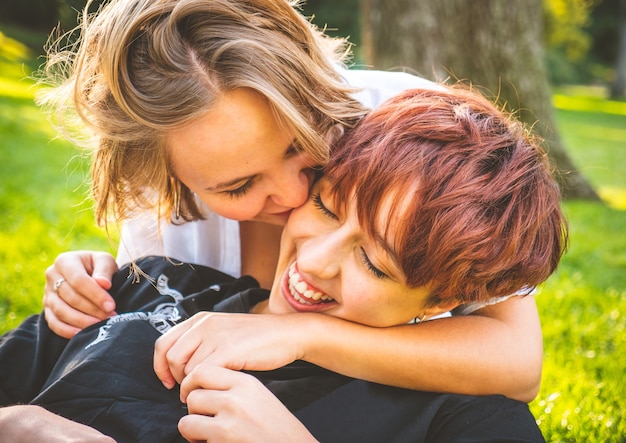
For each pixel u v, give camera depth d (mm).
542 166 1738
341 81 1965
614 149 14203
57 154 8078
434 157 1584
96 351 1753
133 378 1704
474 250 1546
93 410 1664
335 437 1591
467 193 1559
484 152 1629
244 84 1617
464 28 7656
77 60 1827
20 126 9336
